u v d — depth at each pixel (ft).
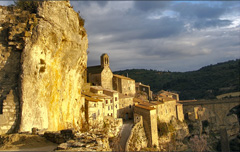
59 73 97.40
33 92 73.56
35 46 76.38
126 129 240.53
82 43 118.62
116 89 332.60
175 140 314.55
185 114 398.01
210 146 359.87
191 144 297.12
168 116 339.57
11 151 49.47
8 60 74.08
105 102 248.93
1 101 69.72
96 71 322.75
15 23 77.00
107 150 50.72
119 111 276.62
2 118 67.31
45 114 77.66
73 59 109.70
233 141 376.89
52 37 84.99
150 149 235.61
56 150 41.86
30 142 57.26
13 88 72.28
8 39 74.38
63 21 92.63
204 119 389.80
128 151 202.18
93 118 191.93
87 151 41.45
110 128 221.25
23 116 69.15
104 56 326.85
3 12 78.28
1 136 60.75
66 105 106.42
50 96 85.40
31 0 83.30
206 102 394.73
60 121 95.96
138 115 261.03
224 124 381.81
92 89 264.11
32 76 74.08
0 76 72.08
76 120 127.85
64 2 97.04
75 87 126.72
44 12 81.35
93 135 56.13
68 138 55.16
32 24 77.05
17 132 67.26
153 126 261.85
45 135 62.44
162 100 343.26
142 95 371.15
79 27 115.14
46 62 83.51
